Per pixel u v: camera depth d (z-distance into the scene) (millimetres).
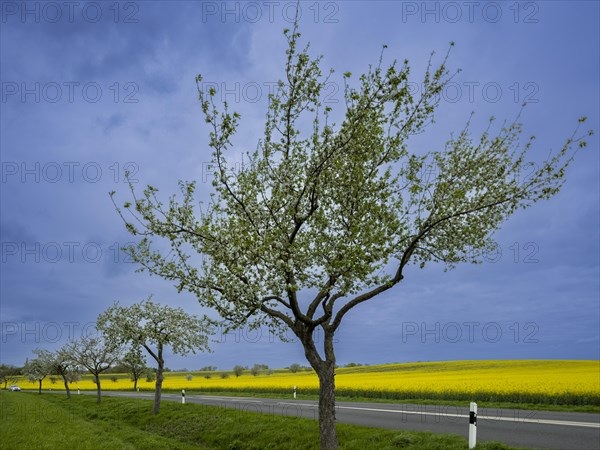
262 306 14430
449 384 39719
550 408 24750
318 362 14672
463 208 14609
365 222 13547
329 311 14281
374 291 14680
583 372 50906
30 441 18672
